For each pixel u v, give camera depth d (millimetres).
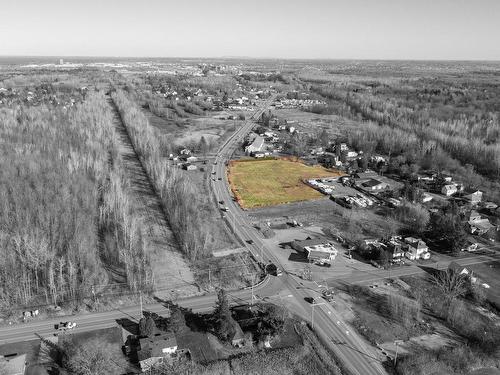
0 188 124625
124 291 92875
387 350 77438
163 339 75750
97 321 83438
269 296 93250
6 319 83250
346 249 116250
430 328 84000
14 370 68312
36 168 142625
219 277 100125
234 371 71438
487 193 162875
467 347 78000
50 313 85375
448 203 150750
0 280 91250
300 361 74250
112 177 142625
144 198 146250
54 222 109188
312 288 96875
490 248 119438
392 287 98000
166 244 115188
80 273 96250
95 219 122938
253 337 79688
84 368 69188
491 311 90500
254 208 142875
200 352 75438
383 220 134750
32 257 91438
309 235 123875
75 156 156625
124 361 73188
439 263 110000
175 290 94625
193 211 127938
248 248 114938
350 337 80625
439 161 190125
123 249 103312
